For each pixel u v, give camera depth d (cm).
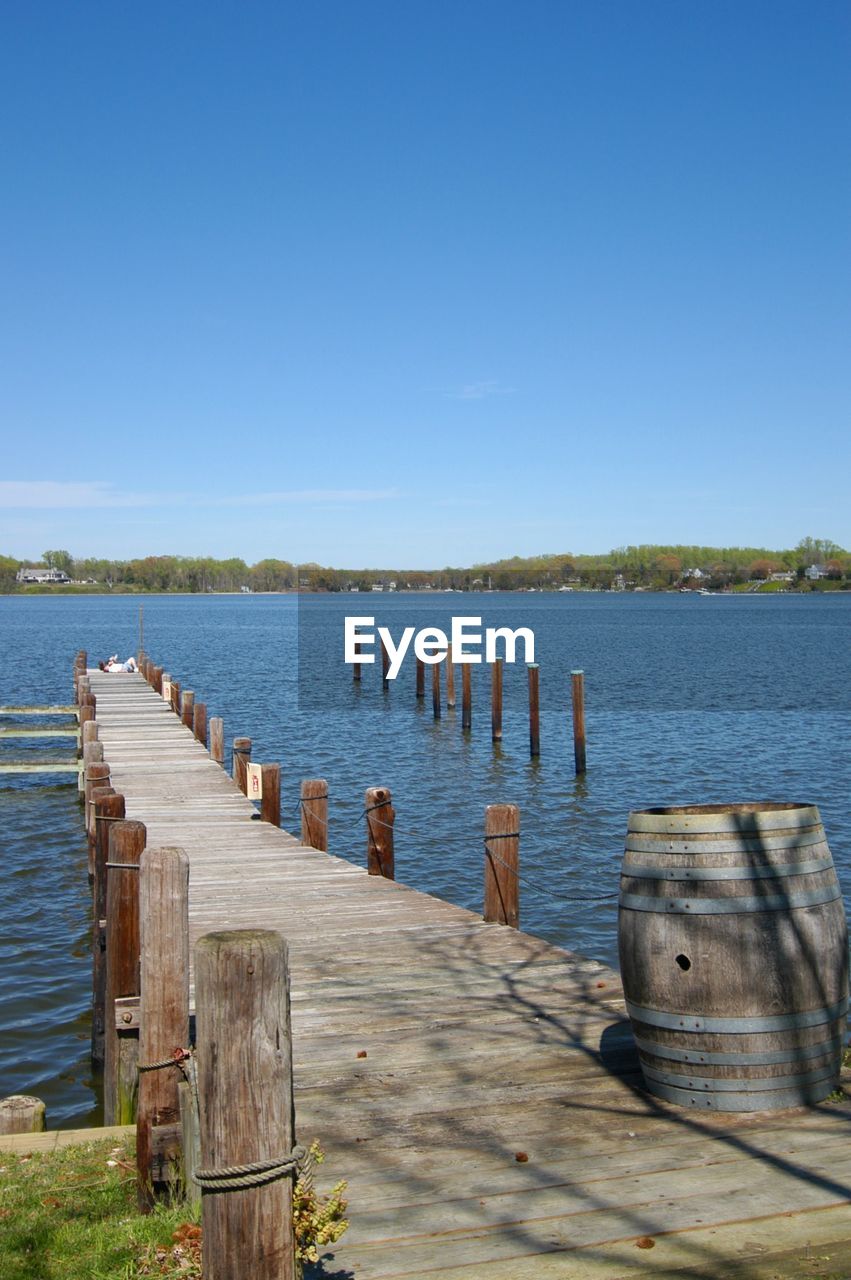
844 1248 392
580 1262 390
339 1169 476
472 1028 670
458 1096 557
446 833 1823
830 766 2447
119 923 697
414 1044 643
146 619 12362
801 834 515
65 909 1391
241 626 10488
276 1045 294
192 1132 462
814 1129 489
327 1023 688
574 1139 495
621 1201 433
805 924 507
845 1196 429
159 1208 480
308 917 994
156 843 1341
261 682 4769
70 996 1076
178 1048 500
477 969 813
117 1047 657
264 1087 292
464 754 2717
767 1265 382
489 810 973
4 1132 636
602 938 1247
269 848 1319
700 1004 507
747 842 507
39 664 5750
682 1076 518
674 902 513
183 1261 411
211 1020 290
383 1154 490
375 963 836
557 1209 430
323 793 1348
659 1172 456
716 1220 415
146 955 501
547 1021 679
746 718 3350
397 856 1666
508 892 970
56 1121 811
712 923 504
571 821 1905
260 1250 290
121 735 2309
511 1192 447
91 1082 885
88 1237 460
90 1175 545
